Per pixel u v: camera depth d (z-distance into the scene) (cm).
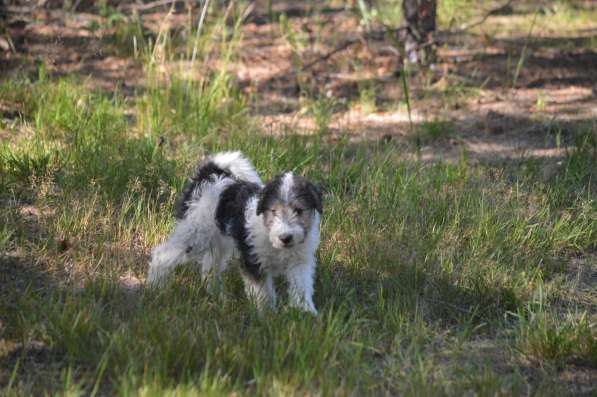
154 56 1463
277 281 873
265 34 1948
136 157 1121
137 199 1031
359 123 1415
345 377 666
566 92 1591
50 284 824
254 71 1664
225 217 817
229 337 709
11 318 731
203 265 854
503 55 1839
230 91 1490
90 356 681
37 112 1291
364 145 1270
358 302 829
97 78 1545
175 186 1048
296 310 750
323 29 2003
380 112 1472
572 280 906
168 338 696
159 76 1484
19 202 1014
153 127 1265
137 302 788
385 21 2045
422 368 675
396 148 1277
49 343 707
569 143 1320
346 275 883
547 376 699
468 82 1633
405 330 763
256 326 746
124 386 601
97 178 1052
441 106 1505
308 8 2091
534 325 763
